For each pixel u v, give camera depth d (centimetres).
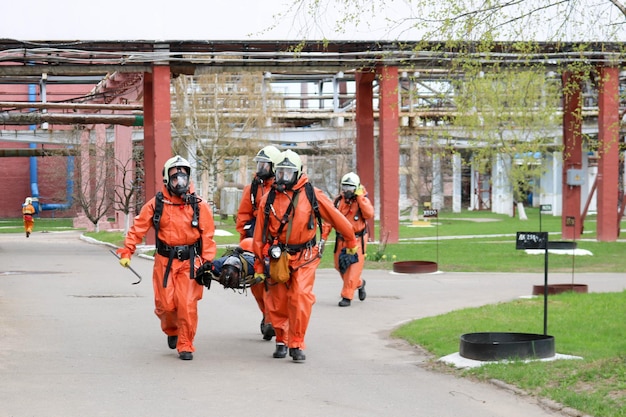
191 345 1000
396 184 3231
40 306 1516
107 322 1311
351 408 752
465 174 9294
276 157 1047
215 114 5194
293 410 744
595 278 2080
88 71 3025
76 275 2184
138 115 3969
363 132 3556
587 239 3525
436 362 974
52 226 6309
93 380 866
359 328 1284
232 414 728
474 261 2553
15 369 920
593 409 712
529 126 4912
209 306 1523
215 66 3056
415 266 2198
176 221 991
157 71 2992
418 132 4734
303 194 986
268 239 991
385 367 955
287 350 1039
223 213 5416
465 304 1574
